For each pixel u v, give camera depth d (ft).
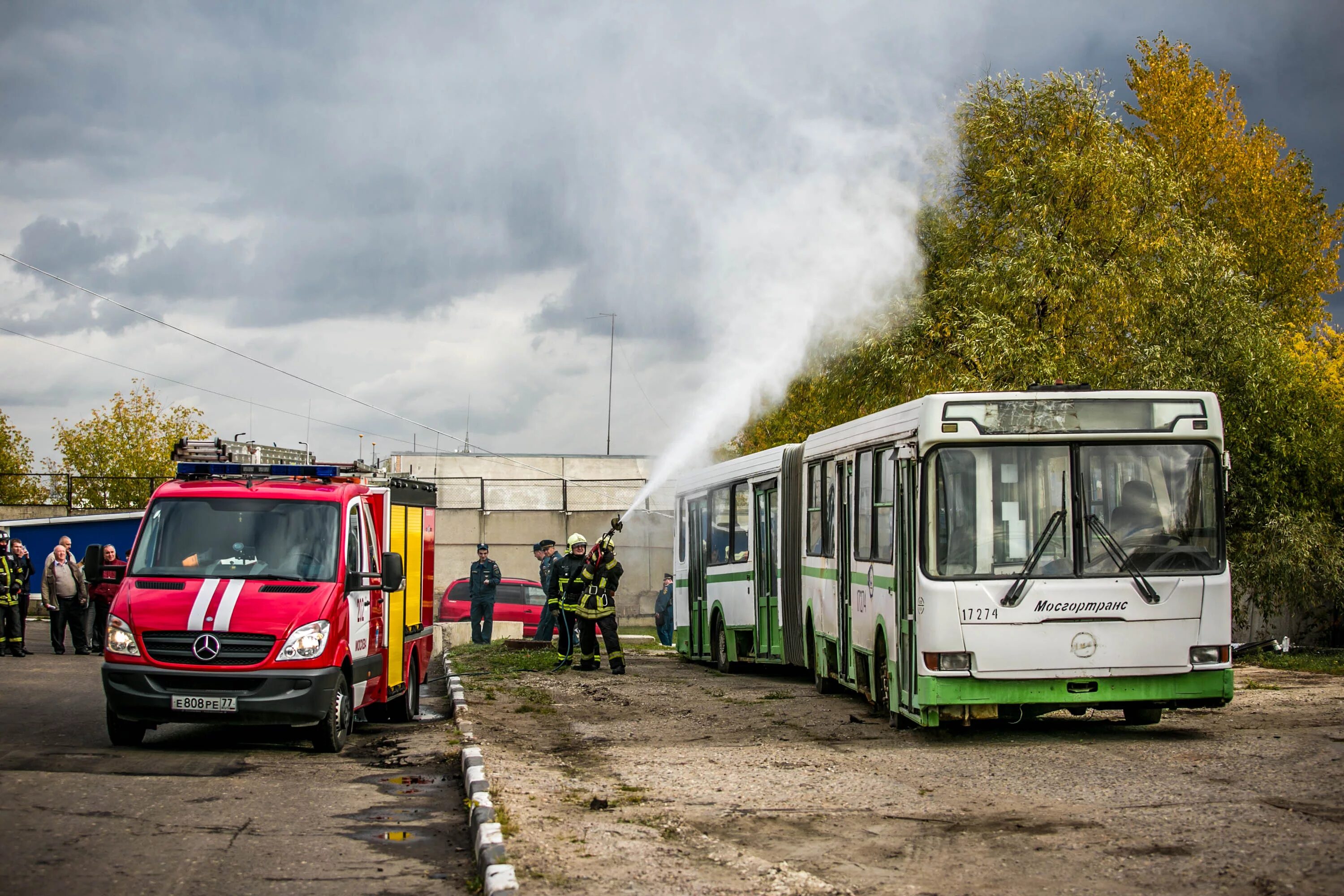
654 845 23.91
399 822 27.12
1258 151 112.88
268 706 36.19
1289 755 33.12
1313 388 81.41
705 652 76.84
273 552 39.11
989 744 37.50
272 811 28.09
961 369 77.56
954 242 85.10
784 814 27.32
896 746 37.73
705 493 77.71
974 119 83.76
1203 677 36.76
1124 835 24.03
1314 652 75.46
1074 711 38.06
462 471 161.27
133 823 26.18
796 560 60.90
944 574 36.63
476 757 33.22
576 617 71.31
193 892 20.67
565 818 26.76
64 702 49.90
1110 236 75.31
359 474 44.86
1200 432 37.60
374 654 42.88
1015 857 22.75
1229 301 76.48
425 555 51.72
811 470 57.52
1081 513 37.06
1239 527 78.84
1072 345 74.64
